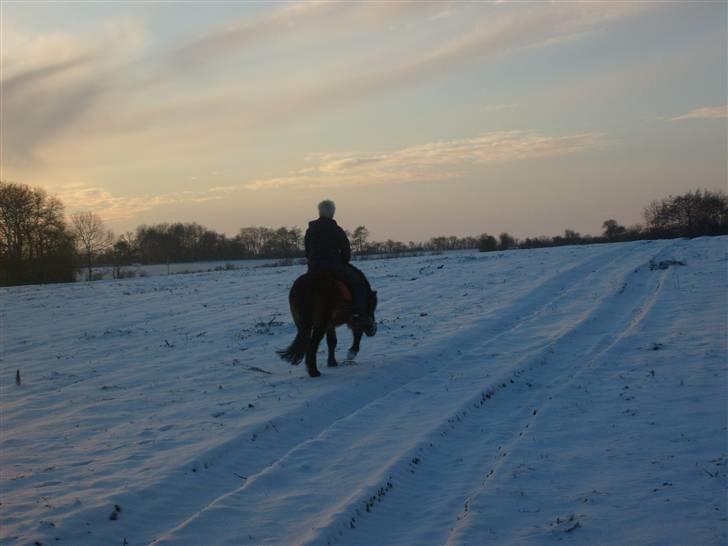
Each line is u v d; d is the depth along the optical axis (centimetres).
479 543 515
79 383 1156
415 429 791
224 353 1345
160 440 797
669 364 1027
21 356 1477
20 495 644
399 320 1628
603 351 1140
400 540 542
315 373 1067
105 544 549
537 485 620
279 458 742
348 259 1097
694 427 740
